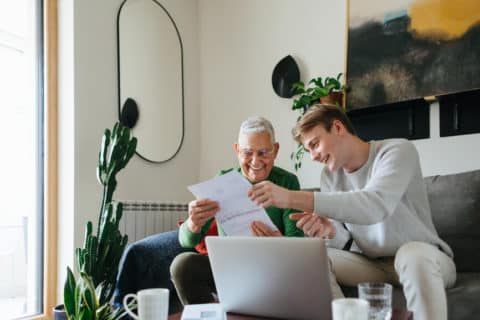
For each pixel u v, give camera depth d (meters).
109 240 1.79
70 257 2.48
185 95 3.29
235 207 1.27
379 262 1.63
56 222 2.54
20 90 2.59
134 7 2.92
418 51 2.28
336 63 2.68
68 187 2.52
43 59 2.61
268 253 1.04
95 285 1.73
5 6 2.55
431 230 1.58
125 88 2.83
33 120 2.60
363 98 2.47
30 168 2.59
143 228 2.76
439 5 2.23
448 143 2.23
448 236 1.83
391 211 1.32
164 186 3.08
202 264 1.64
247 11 3.16
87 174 2.57
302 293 1.04
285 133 2.90
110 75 2.74
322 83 2.71
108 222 1.80
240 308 1.13
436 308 1.24
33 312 2.52
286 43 2.93
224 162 3.25
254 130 1.61
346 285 1.66
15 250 2.57
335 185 1.72
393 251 1.54
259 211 1.25
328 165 1.56
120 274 1.96
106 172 1.87
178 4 3.28
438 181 1.95
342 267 1.66
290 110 2.88
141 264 1.99
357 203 1.25
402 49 2.34
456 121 2.18
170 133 3.14
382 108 2.41
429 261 1.28
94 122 2.63
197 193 1.29
